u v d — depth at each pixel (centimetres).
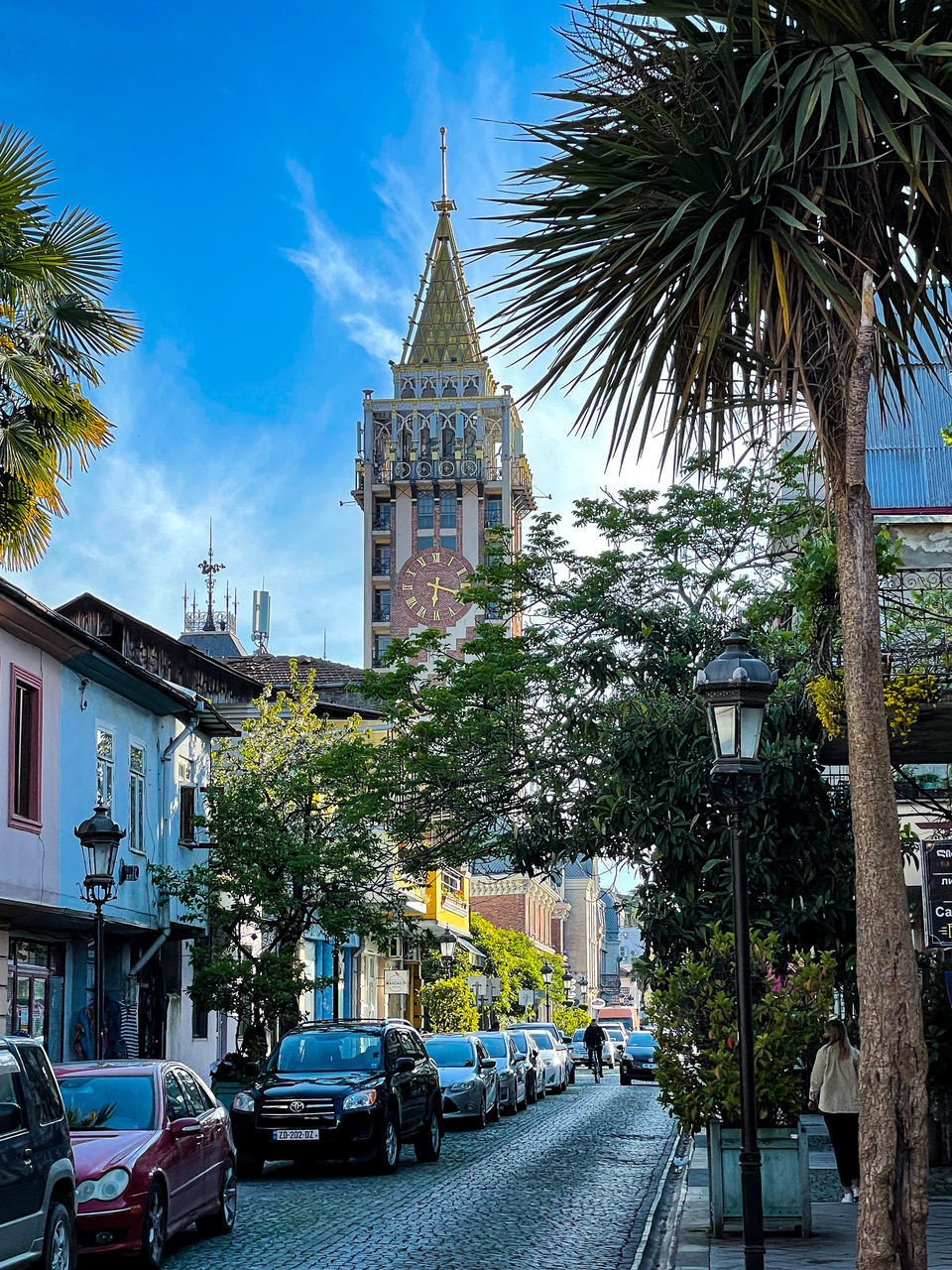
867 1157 796
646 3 854
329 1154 1906
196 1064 3122
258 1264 1245
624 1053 4572
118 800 2645
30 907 2142
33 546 1791
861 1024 812
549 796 2525
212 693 3972
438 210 11725
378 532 10831
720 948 1446
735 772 1091
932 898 1670
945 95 785
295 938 2742
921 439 2547
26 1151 974
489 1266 1229
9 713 2164
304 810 2823
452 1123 2786
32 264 1673
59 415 1719
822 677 1509
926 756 1789
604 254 868
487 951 6744
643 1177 1927
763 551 2584
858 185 846
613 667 2558
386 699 2767
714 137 839
